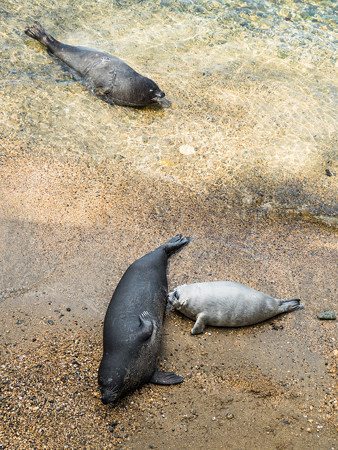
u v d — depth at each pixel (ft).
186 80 29.53
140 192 22.24
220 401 14.29
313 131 27.43
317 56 33.14
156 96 26.81
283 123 27.66
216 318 16.39
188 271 18.61
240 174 24.18
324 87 30.68
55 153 23.34
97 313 16.65
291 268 19.38
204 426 13.57
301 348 16.29
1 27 30.22
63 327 15.97
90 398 13.93
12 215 19.81
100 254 18.86
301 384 15.10
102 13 33.83
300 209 22.86
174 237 19.86
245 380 14.99
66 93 26.91
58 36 30.81
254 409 14.20
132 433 13.20
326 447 13.44
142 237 19.92
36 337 15.48
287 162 25.29
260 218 21.99
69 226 19.86
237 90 29.45
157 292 16.40
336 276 19.21
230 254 19.71
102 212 20.81
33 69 27.86
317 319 17.42
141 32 32.81
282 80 30.78
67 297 17.06
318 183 24.44
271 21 35.99
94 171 22.86
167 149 24.81
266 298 17.07
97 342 15.64
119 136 25.09
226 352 15.85
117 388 13.60
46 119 25.07
